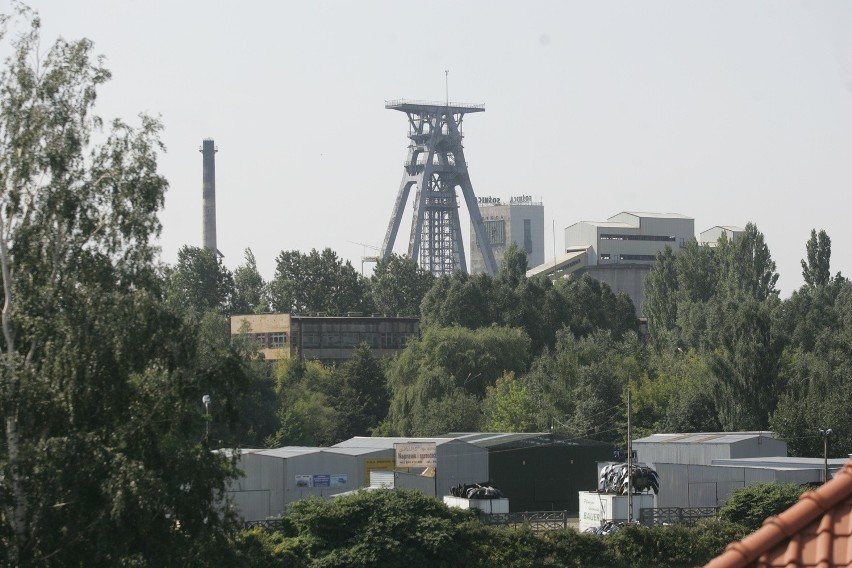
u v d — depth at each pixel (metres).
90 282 185.00
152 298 184.38
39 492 165.12
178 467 182.62
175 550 177.88
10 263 185.62
